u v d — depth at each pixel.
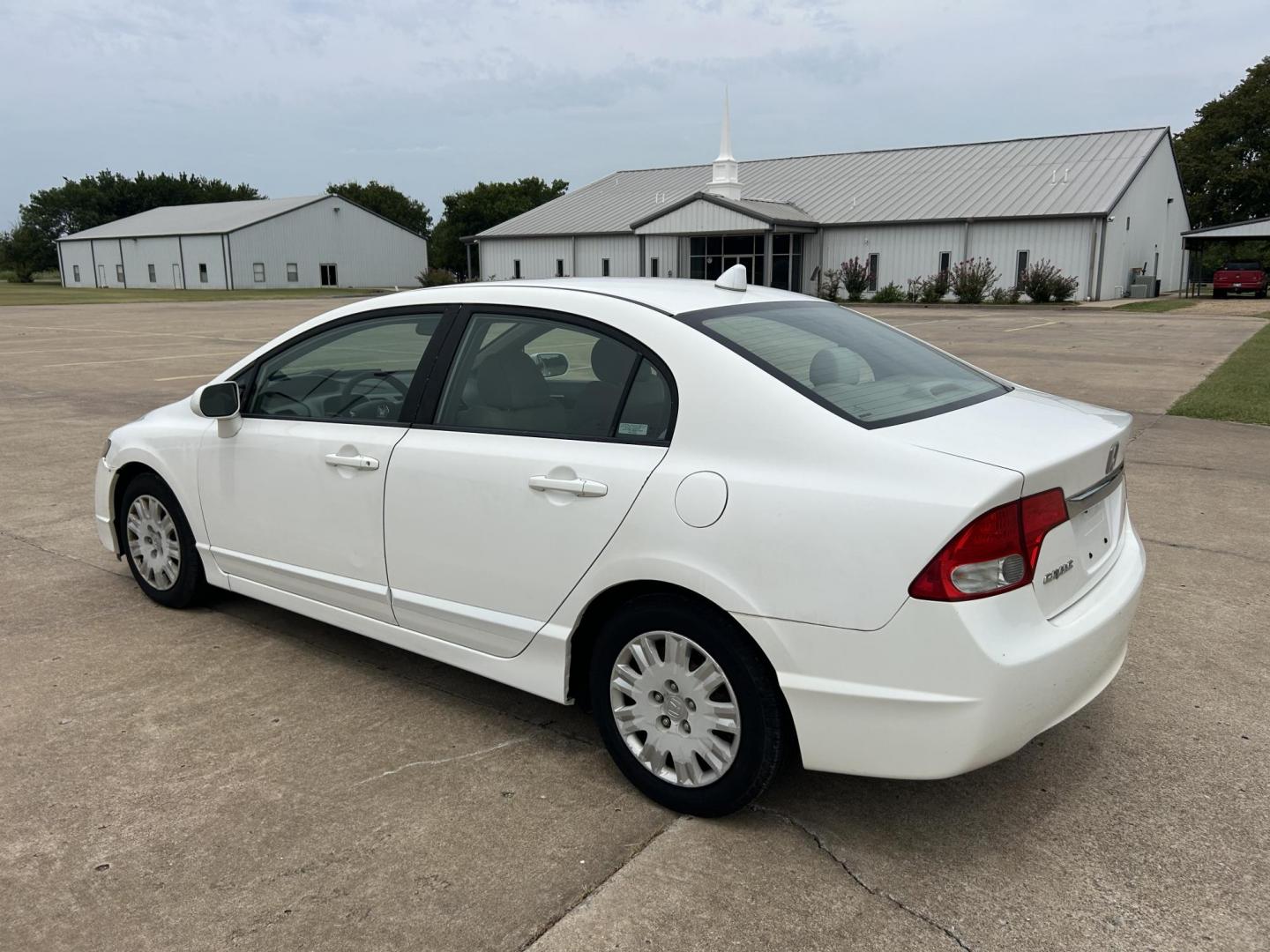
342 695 3.82
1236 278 39.75
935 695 2.51
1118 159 40.25
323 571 3.85
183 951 2.40
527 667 3.26
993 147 44.72
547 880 2.67
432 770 3.25
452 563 3.38
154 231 69.44
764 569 2.67
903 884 2.66
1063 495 2.69
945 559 2.47
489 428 3.33
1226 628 4.42
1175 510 6.37
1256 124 61.91
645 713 3.03
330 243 69.56
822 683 2.63
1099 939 2.45
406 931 2.47
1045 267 37.75
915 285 40.66
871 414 2.80
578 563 3.03
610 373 3.10
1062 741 3.43
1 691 3.81
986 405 3.12
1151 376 13.59
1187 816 2.97
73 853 2.79
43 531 6.04
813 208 44.06
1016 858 2.77
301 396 3.96
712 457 2.81
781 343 3.12
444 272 66.56
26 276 98.56
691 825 2.94
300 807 3.02
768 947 2.41
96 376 14.41
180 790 3.12
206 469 4.24
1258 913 2.54
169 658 4.15
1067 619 2.73
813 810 3.02
